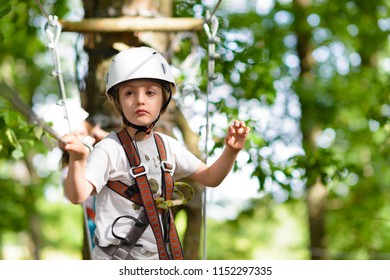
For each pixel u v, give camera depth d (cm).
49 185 2386
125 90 535
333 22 1838
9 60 1936
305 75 1841
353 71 1991
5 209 2012
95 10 820
